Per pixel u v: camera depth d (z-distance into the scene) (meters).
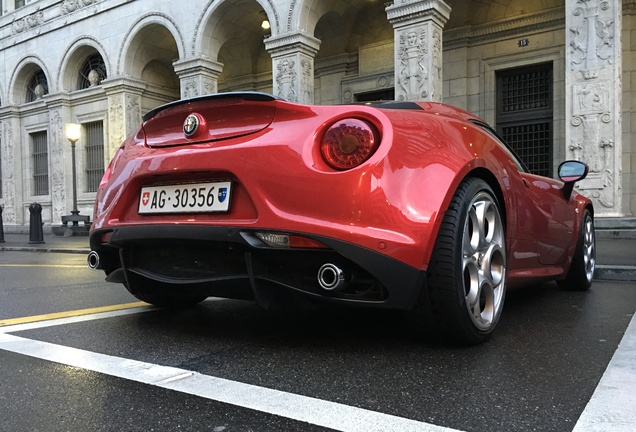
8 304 3.74
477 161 2.38
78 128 15.25
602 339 2.43
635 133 11.05
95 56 18.61
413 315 2.23
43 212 19.80
